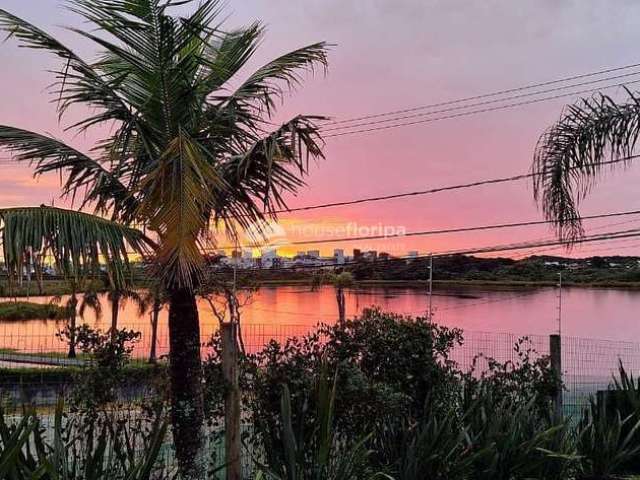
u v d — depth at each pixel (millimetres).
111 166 5805
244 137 6109
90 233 4586
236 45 6172
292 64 5969
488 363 7887
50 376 6137
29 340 7527
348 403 5715
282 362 5824
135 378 5578
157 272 5129
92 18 5195
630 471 7465
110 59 6047
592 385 9945
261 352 5867
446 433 5977
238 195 5859
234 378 5238
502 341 9117
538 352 8281
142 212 4898
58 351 7020
